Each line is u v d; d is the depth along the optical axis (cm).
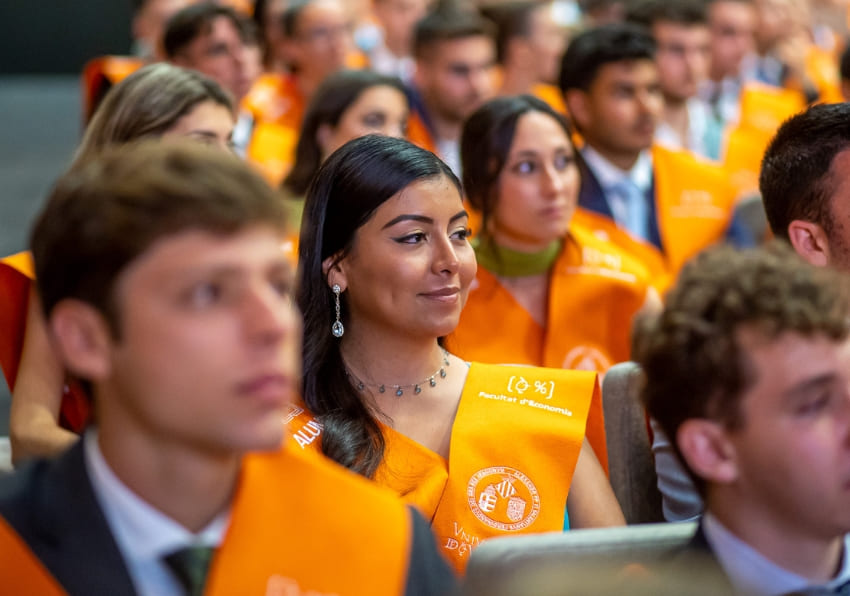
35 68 1836
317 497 158
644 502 281
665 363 164
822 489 157
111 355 142
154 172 141
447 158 599
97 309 141
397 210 263
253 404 140
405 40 902
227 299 140
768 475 159
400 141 271
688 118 668
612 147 509
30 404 286
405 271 262
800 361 156
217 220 139
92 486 150
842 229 273
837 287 160
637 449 282
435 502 256
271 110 663
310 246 269
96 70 512
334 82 475
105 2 1825
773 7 877
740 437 160
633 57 500
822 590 160
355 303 270
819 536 161
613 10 828
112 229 138
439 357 277
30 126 1418
